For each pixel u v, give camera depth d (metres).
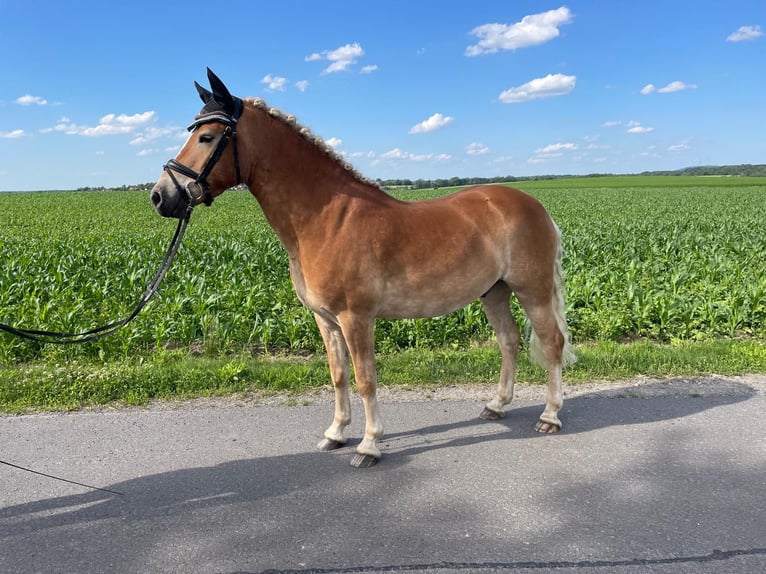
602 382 5.45
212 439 4.26
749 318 7.58
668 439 4.11
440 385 5.44
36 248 13.99
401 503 3.35
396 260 3.88
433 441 4.25
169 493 3.49
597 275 9.84
